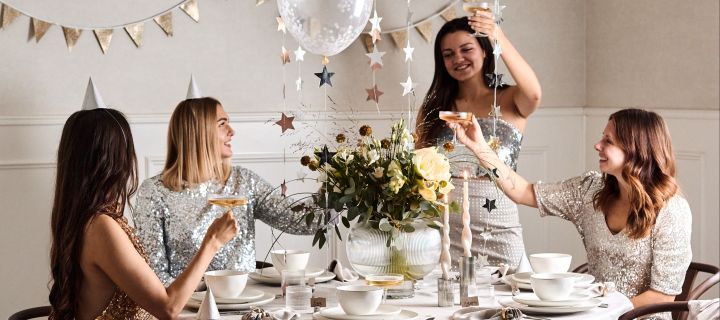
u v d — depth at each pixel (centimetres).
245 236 316
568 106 473
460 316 226
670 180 292
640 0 438
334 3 265
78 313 230
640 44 439
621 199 299
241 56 418
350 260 254
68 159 227
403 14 438
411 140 251
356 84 436
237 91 419
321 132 425
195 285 229
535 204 319
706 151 404
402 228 245
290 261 274
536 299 241
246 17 418
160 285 226
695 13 408
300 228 324
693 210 414
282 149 426
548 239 476
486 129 363
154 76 407
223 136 317
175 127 311
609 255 297
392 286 245
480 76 368
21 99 388
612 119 298
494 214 346
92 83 377
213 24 414
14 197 389
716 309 250
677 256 287
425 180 243
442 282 246
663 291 286
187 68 411
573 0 471
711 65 401
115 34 400
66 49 393
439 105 372
